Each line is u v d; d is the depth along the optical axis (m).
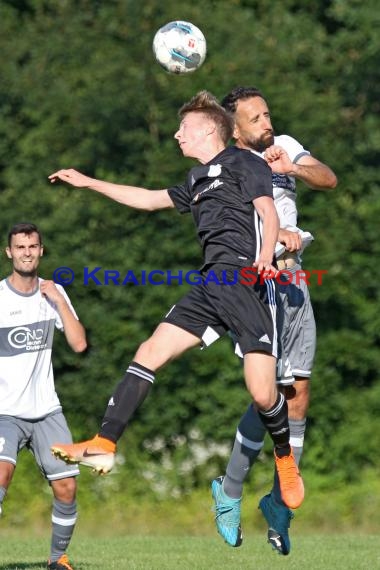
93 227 57.81
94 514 54.34
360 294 58.62
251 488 56.06
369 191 60.56
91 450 19.80
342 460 57.56
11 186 58.78
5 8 63.22
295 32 63.66
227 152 21.12
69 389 56.91
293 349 24.84
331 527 53.66
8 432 26.20
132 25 60.06
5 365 26.55
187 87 58.41
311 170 22.97
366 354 58.34
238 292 20.23
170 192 22.48
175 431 57.41
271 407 20.53
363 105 62.44
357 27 65.06
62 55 60.69
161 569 28.09
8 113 60.69
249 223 20.56
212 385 57.31
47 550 34.50
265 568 28.66
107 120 58.53
